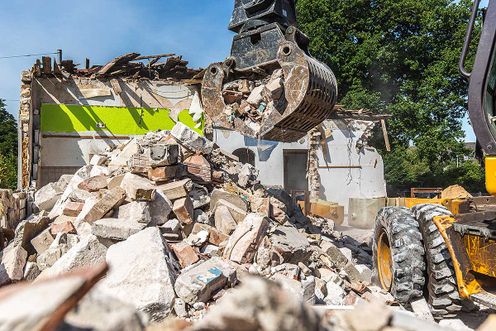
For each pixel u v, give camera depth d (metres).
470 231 4.29
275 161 18.86
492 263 4.09
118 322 1.38
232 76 6.76
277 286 1.40
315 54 25.25
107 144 16.48
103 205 6.05
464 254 4.49
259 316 1.31
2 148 30.58
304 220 9.26
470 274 4.41
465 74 4.21
